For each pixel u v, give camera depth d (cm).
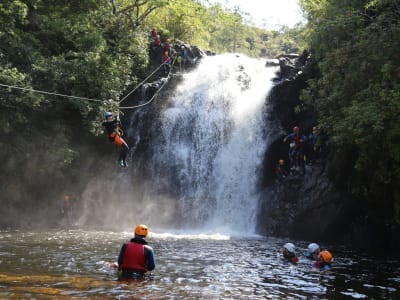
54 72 2508
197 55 3450
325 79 2017
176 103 2959
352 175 2050
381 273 1359
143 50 3050
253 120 2788
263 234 2394
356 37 1914
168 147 2858
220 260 1464
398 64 1772
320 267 1379
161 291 1012
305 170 2347
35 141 2452
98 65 2636
